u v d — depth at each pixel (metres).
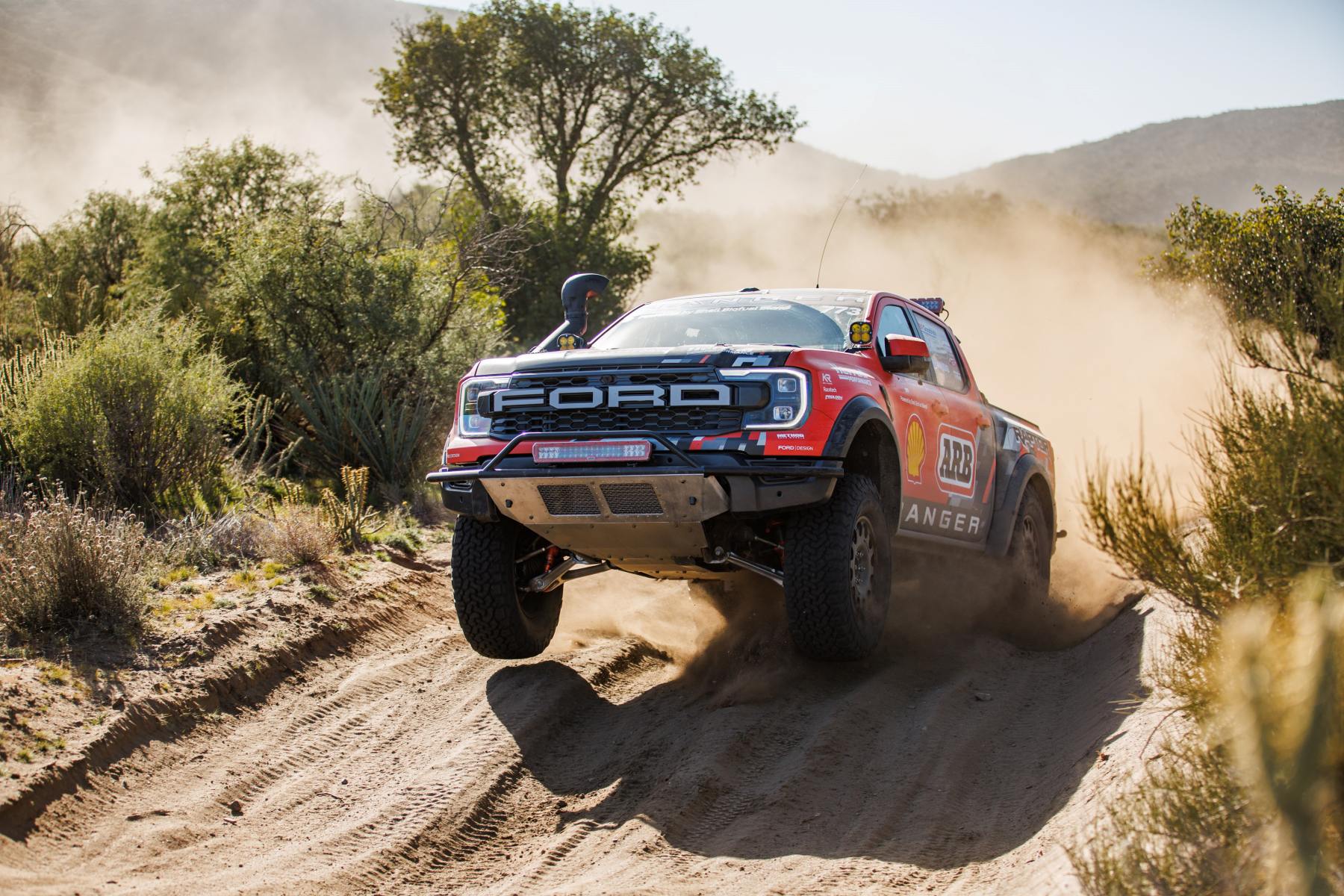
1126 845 3.60
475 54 31.75
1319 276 5.23
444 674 6.70
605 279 7.42
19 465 9.12
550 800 5.11
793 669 6.45
